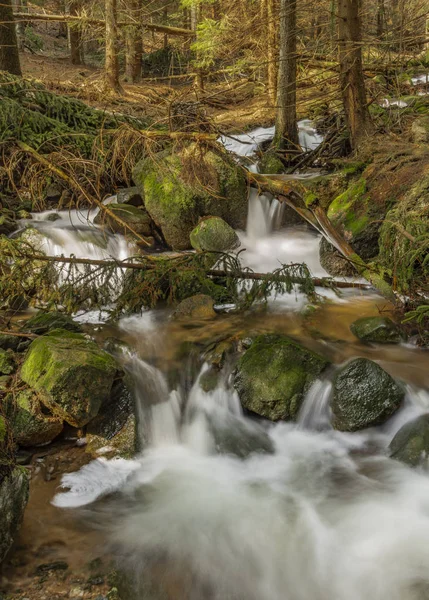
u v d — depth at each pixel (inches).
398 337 242.1
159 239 352.5
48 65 831.7
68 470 184.7
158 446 203.8
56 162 371.9
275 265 331.3
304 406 206.2
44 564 147.5
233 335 244.5
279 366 211.0
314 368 211.5
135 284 280.1
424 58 631.2
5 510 146.7
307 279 281.9
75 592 138.6
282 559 152.8
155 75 890.1
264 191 360.5
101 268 294.7
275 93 625.9
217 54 583.8
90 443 195.8
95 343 220.1
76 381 185.9
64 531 159.8
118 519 165.6
